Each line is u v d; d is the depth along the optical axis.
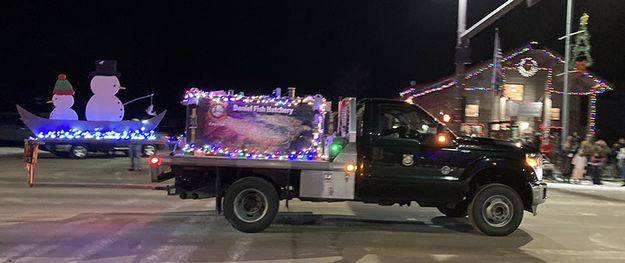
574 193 14.02
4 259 5.41
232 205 6.89
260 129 7.05
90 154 22.08
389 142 7.04
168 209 8.77
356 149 6.95
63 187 11.31
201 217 8.07
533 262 5.90
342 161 6.86
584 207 10.96
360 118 7.39
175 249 6.00
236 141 7.06
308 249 6.18
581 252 6.45
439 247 6.52
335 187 6.92
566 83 19.12
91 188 11.28
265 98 7.06
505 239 7.13
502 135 19.62
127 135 12.37
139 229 7.05
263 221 6.90
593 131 25.69
